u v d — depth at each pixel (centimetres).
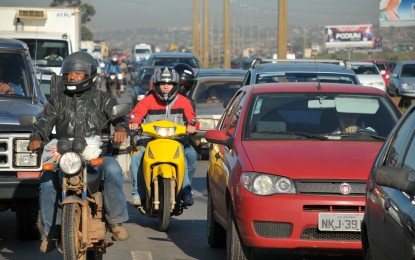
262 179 1809
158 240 2359
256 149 1936
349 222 1772
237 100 2267
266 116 2084
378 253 1432
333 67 3653
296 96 2153
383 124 2080
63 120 1792
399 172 1284
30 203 2244
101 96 1806
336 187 1792
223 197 2012
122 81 9769
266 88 2186
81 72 1772
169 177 2406
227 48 11500
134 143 2391
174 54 7450
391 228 1342
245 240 1820
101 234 1716
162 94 2512
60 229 1734
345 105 2127
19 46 2611
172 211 2483
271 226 1791
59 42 6334
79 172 1653
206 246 2280
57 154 1720
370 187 1514
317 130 2050
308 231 1788
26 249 2212
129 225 2600
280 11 6762
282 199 1783
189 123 2475
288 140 2012
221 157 2100
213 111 4291
